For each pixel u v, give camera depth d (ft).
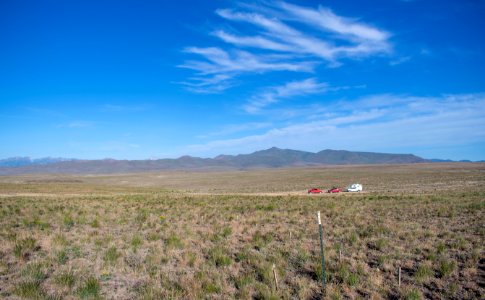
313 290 32.58
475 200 98.73
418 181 249.14
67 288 31.94
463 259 41.19
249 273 36.63
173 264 40.57
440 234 53.93
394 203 97.55
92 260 41.39
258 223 68.23
